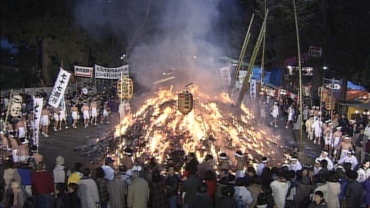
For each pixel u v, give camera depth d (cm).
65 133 2736
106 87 4250
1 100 3188
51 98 2161
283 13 3888
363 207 1358
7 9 3681
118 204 1324
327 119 2781
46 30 3762
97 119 3120
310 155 2273
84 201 1280
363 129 2322
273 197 1277
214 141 2108
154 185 1345
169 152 1973
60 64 4034
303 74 4088
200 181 1340
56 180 1432
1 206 1215
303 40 3781
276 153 2223
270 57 4341
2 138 1820
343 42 3875
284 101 3541
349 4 3944
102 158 2102
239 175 1477
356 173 1362
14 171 1313
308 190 1312
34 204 1255
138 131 2294
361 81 4222
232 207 1138
